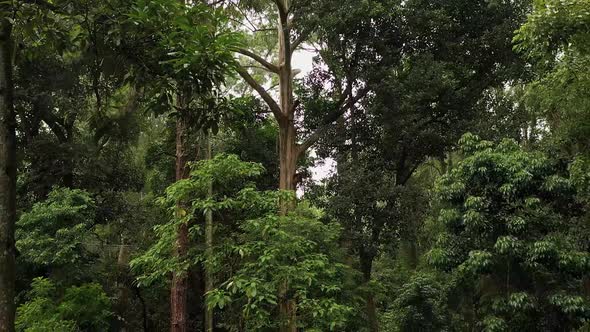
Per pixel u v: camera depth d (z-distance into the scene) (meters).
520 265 10.38
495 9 16.19
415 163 17.95
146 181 23.19
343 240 15.02
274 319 8.92
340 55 16.42
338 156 16.48
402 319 15.04
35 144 17.12
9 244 4.41
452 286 14.34
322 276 9.79
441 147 16.80
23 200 17.27
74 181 18.77
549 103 11.30
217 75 5.35
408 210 15.27
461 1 16.38
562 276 10.38
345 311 8.96
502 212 10.55
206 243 8.12
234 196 8.59
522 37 9.41
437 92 15.76
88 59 6.13
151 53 5.30
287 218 9.38
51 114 17.66
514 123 16.30
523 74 16.08
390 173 17.14
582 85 10.11
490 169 10.74
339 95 17.94
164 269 8.12
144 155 21.92
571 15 8.62
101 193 19.48
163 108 5.68
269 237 8.24
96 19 5.15
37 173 17.12
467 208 10.82
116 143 20.30
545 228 10.38
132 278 17.30
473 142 11.70
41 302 11.78
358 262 16.09
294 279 8.31
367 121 16.42
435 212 16.72
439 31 16.28
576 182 10.18
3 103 4.57
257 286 7.54
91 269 14.68
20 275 13.80
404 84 15.37
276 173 19.95
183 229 8.69
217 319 15.98
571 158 11.02
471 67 17.19
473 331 13.54
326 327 9.30
